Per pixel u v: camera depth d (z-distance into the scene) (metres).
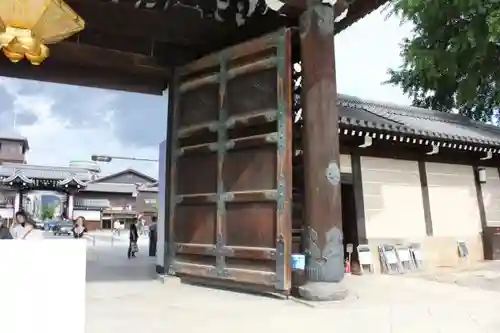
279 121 6.86
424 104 21.44
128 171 67.06
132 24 8.38
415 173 12.30
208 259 7.67
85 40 8.54
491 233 13.01
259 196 6.93
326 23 7.01
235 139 7.47
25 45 5.44
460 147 12.20
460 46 14.45
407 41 17.33
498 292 7.52
